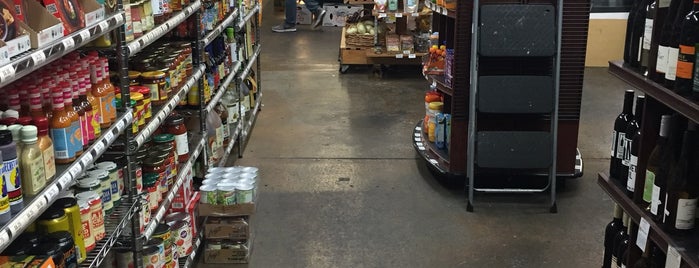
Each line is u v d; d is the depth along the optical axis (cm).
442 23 518
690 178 222
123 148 258
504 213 411
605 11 825
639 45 253
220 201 341
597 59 839
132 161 256
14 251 179
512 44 389
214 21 432
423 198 436
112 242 228
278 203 428
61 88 195
